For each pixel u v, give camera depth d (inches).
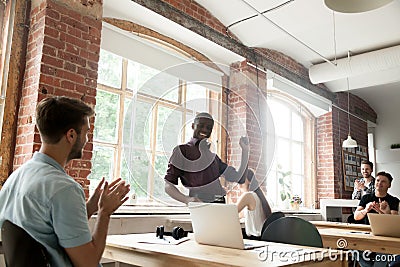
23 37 126.0
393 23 189.6
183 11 167.6
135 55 155.6
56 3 123.3
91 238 54.0
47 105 58.1
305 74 253.0
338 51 227.0
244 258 66.7
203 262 65.0
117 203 60.2
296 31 188.4
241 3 169.6
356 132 308.3
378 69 217.0
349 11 100.8
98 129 150.8
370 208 149.6
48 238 52.8
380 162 326.6
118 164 155.2
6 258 53.6
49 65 118.8
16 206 53.8
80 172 123.1
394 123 327.9
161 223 141.0
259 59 211.5
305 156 282.2
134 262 78.7
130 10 151.8
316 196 277.3
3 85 120.6
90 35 131.3
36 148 113.3
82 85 126.7
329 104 279.1
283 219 98.5
